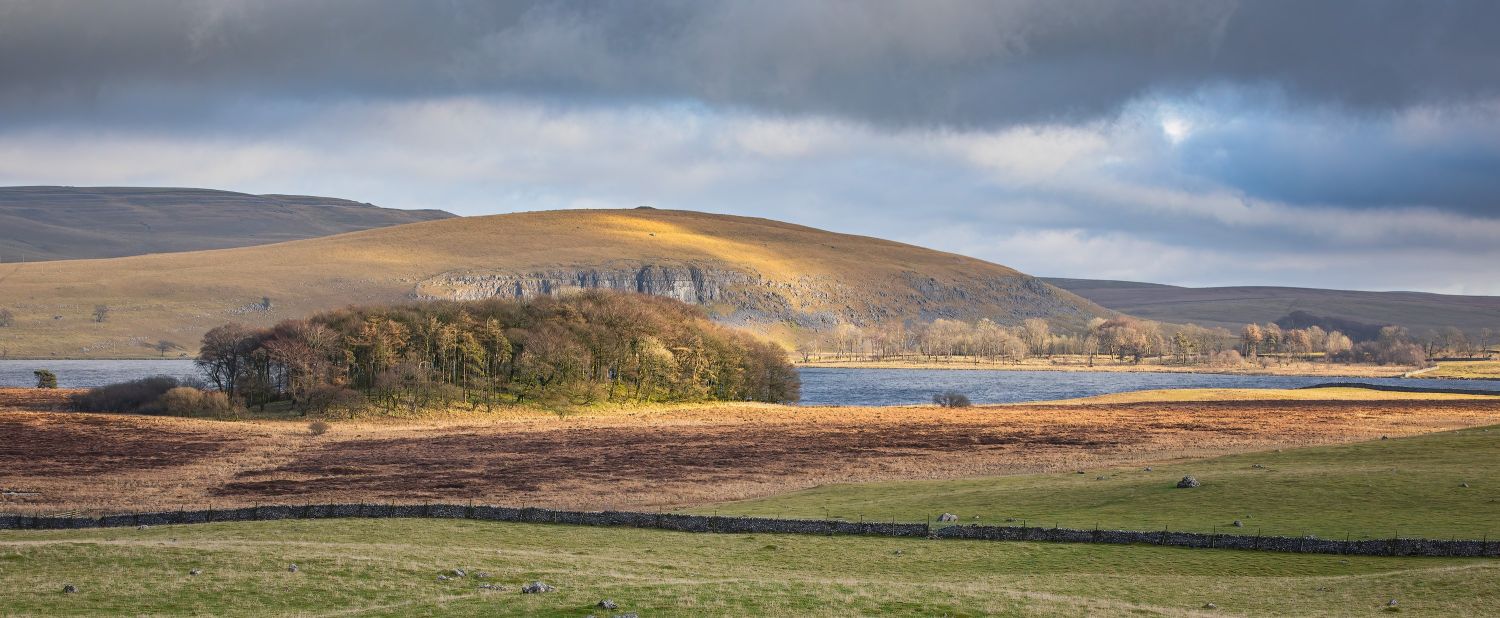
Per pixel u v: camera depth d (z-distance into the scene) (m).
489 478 100.62
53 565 49.78
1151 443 124.19
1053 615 42.50
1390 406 181.62
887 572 55.72
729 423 160.75
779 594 45.31
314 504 76.94
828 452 120.88
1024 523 68.50
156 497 87.56
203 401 163.25
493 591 46.59
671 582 48.44
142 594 44.97
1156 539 62.44
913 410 185.50
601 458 116.62
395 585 47.59
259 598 44.81
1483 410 170.50
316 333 180.12
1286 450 104.06
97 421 147.62
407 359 181.75
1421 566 54.81
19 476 99.38
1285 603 47.34
